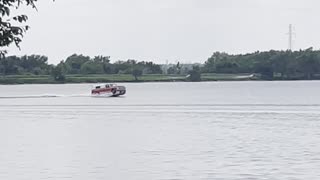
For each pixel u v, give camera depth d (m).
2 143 108.19
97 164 79.94
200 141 110.38
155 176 70.56
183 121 167.88
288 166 77.38
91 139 116.00
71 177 69.75
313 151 92.69
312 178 68.38
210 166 77.69
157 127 146.38
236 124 153.88
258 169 75.00
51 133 130.38
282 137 116.75
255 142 107.62
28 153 92.19
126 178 69.44
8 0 25.16
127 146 102.62
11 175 70.94
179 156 88.31
